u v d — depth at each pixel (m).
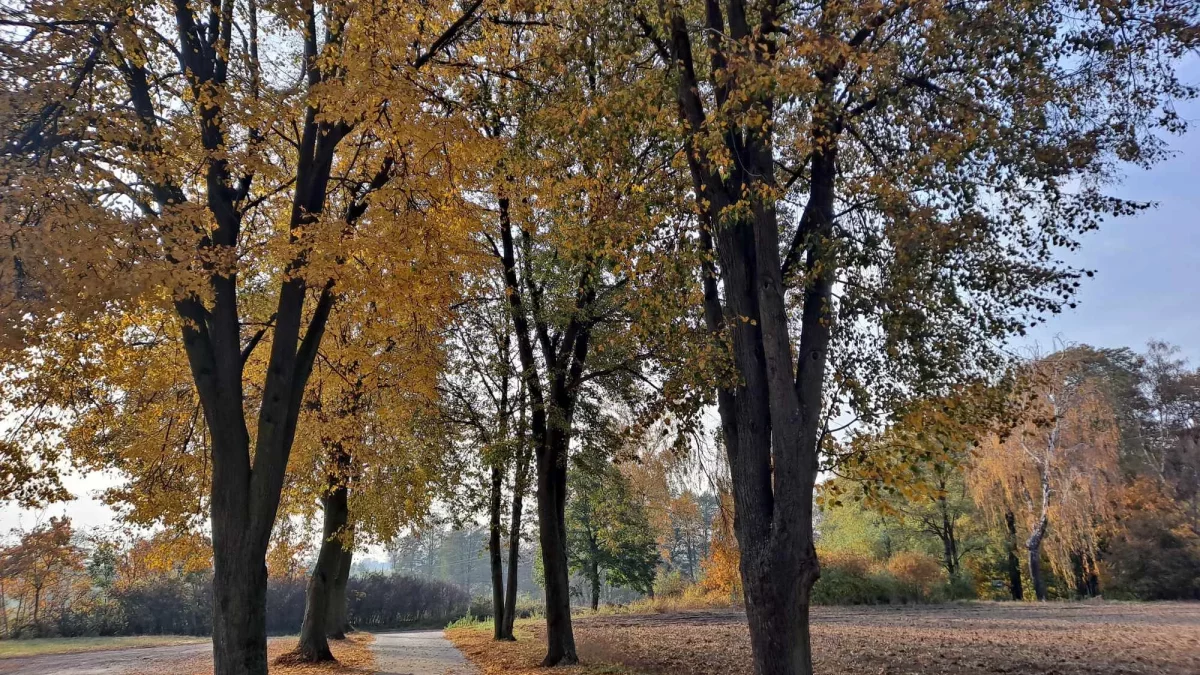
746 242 8.41
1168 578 35.06
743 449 7.89
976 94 7.98
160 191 9.26
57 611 33.09
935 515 44.19
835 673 13.43
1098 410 34.09
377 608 51.94
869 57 7.11
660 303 9.25
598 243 9.41
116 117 8.48
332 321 13.86
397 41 9.02
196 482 13.80
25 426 10.96
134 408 12.97
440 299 11.30
